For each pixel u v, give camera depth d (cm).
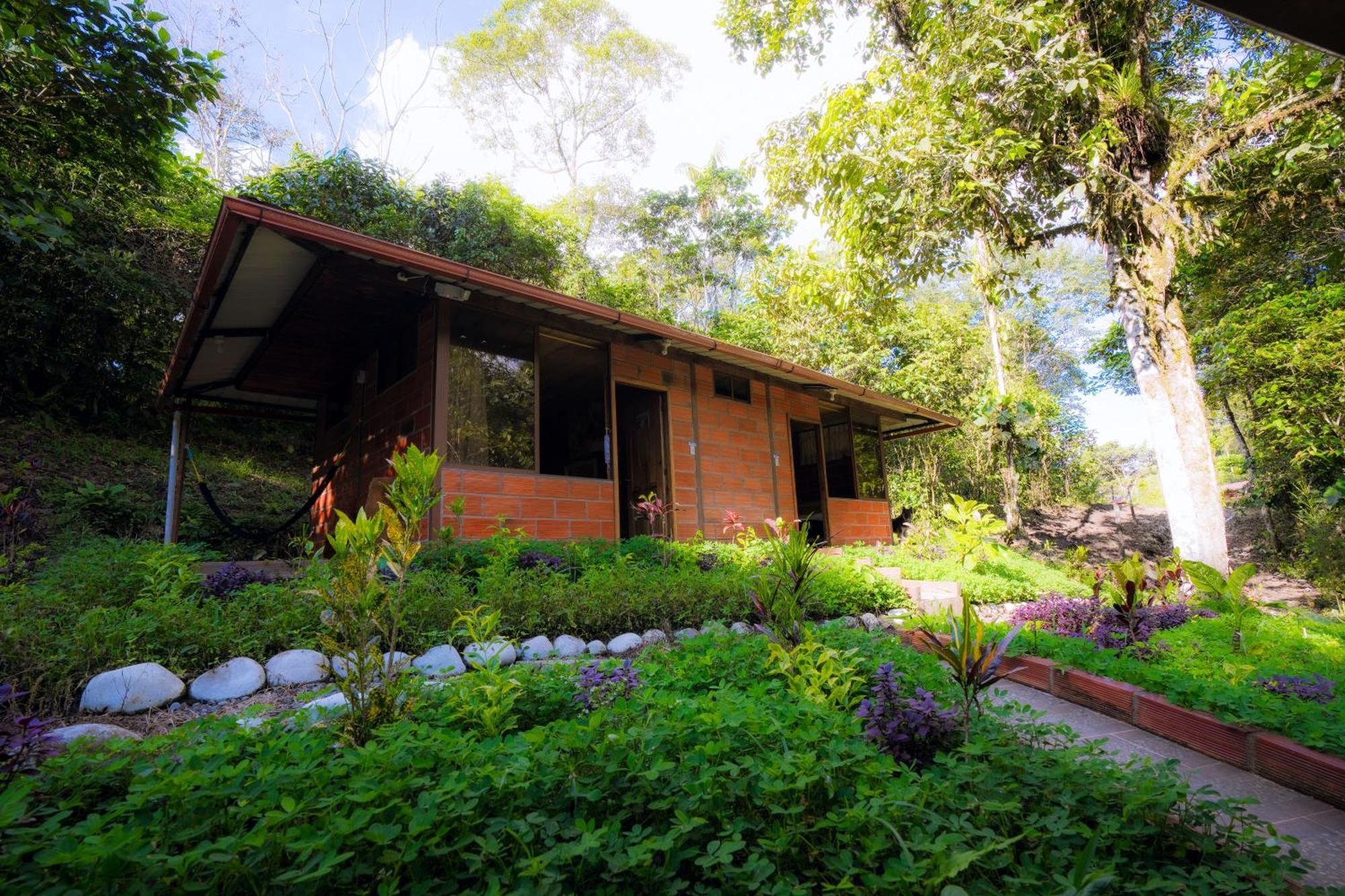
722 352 805
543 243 1448
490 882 147
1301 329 1011
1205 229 745
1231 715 321
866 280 929
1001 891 169
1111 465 2536
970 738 260
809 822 184
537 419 688
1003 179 755
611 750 198
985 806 189
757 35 1184
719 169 2330
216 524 884
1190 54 920
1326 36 177
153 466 991
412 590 398
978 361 1866
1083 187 738
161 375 1045
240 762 195
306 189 1177
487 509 624
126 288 946
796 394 1053
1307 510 1138
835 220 897
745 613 511
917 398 1623
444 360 623
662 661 360
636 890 164
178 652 323
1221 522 788
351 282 613
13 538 577
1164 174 812
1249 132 723
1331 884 211
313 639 361
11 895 138
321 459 957
